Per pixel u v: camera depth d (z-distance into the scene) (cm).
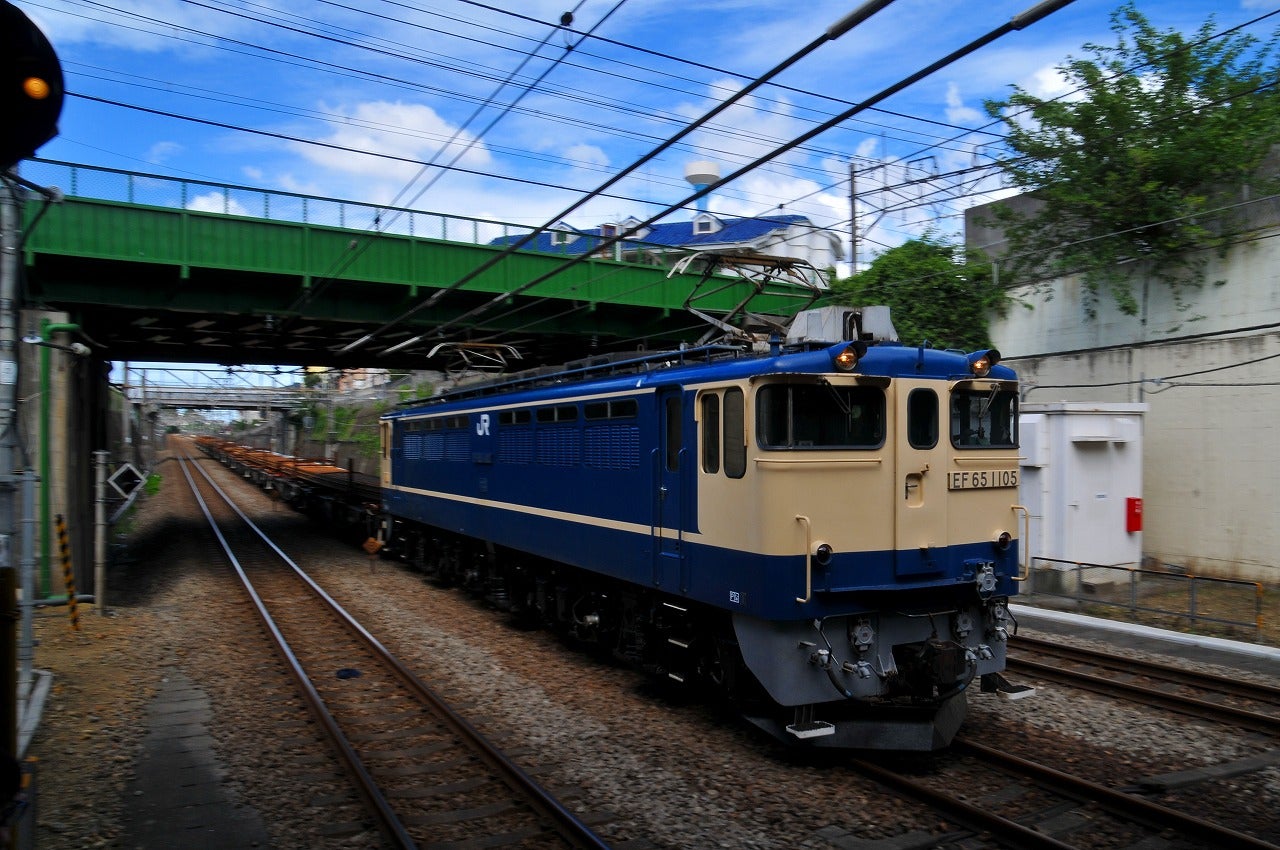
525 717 870
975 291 1983
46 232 1444
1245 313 1563
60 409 1391
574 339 2247
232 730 837
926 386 751
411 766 741
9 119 313
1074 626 1225
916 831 605
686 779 704
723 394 760
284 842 601
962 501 768
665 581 861
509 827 623
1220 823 615
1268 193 1596
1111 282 1759
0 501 938
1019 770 698
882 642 737
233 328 2014
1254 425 1480
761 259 1060
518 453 1214
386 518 2012
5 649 434
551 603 1199
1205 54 1709
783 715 762
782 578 695
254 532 2636
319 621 1345
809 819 626
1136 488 1541
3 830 388
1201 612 1322
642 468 905
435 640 1209
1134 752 750
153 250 1527
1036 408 1501
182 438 15950
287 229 1638
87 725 842
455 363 2192
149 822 631
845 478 718
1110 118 1744
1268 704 871
